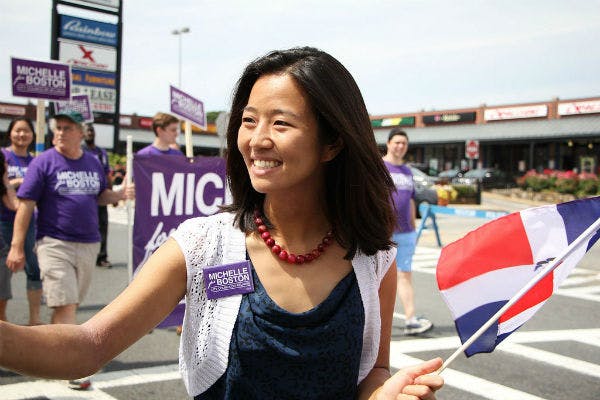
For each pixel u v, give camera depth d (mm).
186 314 1595
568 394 4688
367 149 1609
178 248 1562
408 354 5633
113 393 4422
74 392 4418
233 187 1693
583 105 44344
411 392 1471
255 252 1596
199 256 1564
